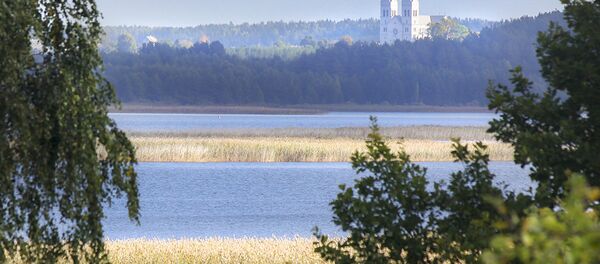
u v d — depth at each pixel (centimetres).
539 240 912
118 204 13538
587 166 2911
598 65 3041
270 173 18450
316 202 14388
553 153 2927
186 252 6303
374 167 3347
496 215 2958
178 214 12575
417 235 3241
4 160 3294
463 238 3048
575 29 3064
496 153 19625
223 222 11706
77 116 3250
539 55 3144
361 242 3450
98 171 3322
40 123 3281
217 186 16362
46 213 3512
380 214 3241
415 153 19562
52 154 3375
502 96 3175
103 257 3591
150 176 17625
